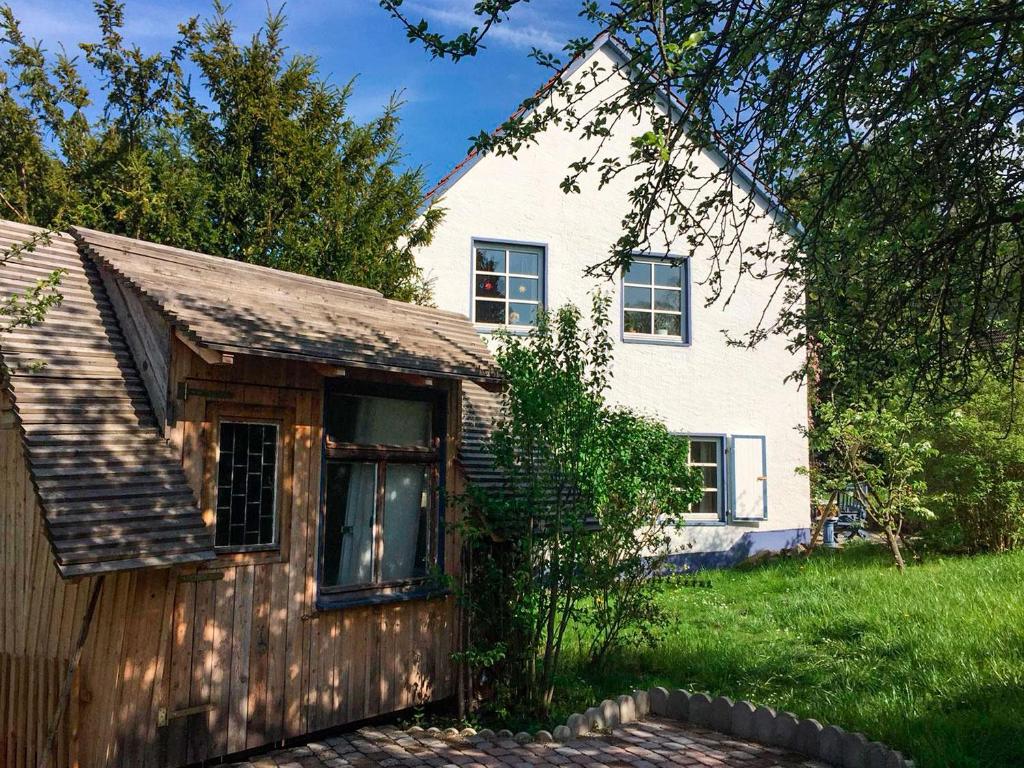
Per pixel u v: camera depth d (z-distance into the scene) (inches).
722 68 214.2
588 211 608.7
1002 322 254.2
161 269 250.7
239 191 477.1
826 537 694.5
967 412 520.7
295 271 474.0
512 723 262.4
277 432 235.8
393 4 196.2
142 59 515.5
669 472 310.5
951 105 224.2
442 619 277.0
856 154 232.4
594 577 291.6
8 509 209.2
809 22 219.5
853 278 262.5
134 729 193.2
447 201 567.5
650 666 321.1
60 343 210.8
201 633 209.2
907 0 208.7
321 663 237.8
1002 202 230.5
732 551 626.8
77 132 506.3
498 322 579.5
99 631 188.7
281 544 231.5
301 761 222.7
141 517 188.9
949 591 394.9
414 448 276.1
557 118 232.2
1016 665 276.5
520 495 270.7
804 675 292.8
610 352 601.9
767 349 658.8
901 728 228.2
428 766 217.9
